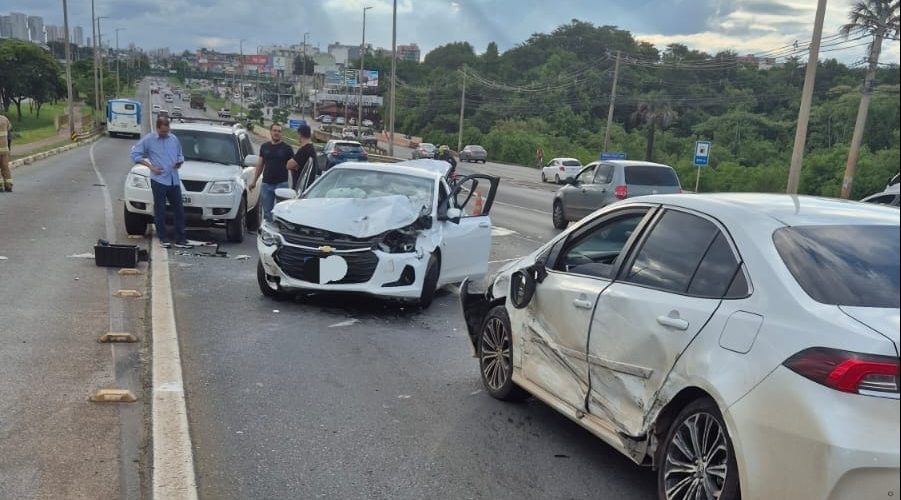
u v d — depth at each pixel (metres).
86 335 6.68
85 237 12.00
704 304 3.68
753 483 3.16
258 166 12.54
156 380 5.61
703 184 49.06
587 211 17.73
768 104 67.81
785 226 3.71
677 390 3.66
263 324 7.57
